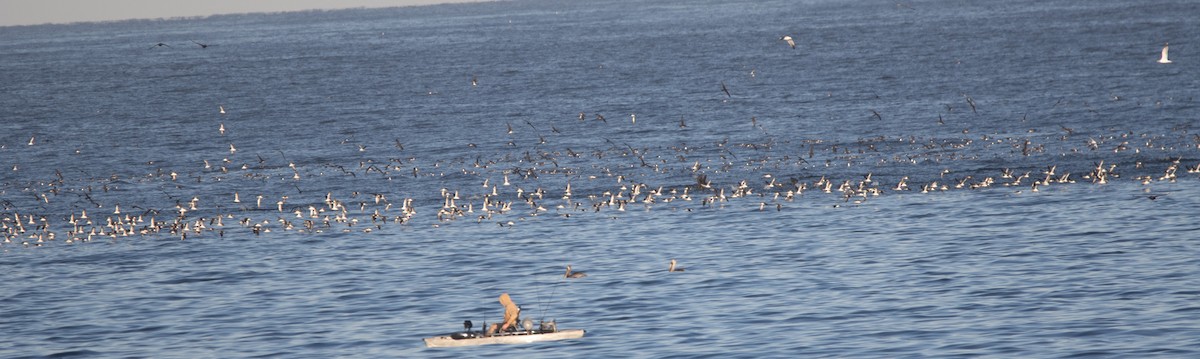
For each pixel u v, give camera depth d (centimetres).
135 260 5384
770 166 7475
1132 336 3581
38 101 14875
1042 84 12131
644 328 3872
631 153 8231
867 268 4753
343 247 5541
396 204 6738
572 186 7075
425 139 9544
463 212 6300
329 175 7738
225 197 7094
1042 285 4338
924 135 8625
